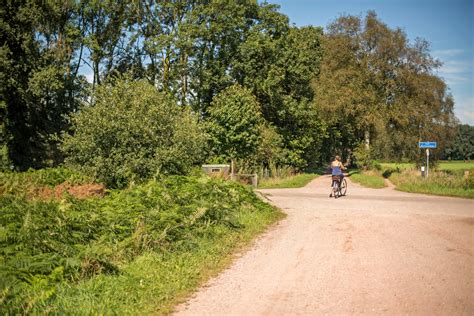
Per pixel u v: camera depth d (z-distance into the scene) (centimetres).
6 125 3225
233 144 3575
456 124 4512
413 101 4334
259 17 4556
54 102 3816
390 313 609
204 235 1059
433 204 1955
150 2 4188
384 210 1714
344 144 6594
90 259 748
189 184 1511
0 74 3020
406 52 4322
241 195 1574
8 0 3131
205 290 721
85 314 579
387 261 893
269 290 718
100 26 4181
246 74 4434
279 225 1348
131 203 1180
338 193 2494
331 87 4481
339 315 604
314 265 870
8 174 1588
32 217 899
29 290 608
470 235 1175
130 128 1789
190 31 3894
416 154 4444
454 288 715
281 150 4481
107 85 1931
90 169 1730
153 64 4350
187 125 1991
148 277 752
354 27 4644
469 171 2912
